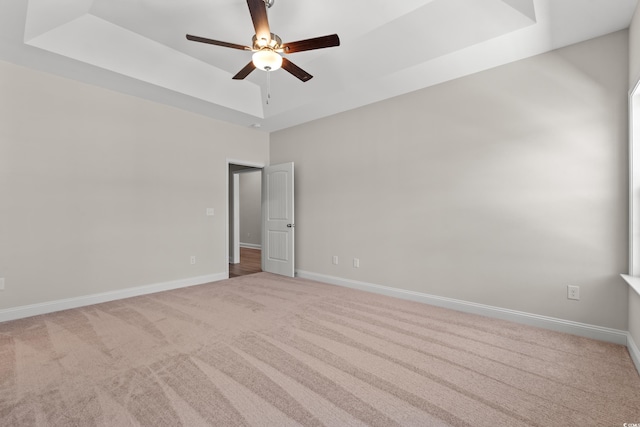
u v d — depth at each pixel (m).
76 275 3.29
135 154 3.76
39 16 2.37
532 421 1.50
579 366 2.03
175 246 4.15
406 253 3.62
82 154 3.34
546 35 2.45
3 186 2.85
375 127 3.91
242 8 2.59
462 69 3.03
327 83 3.59
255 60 2.34
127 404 1.63
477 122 3.08
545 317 2.70
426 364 2.07
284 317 2.98
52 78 3.14
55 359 2.12
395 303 3.45
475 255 3.10
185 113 4.25
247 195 9.06
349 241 4.20
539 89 2.73
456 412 1.57
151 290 3.89
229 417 1.53
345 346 2.34
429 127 3.43
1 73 2.85
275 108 4.31
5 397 1.68
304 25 2.82
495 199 2.97
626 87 2.34
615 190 2.40
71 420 1.50
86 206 3.37
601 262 2.45
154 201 3.94
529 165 2.78
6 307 2.87
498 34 2.46
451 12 2.48
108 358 2.14
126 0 2.49
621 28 2.34
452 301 3.25
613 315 2.40
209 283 4.43
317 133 4.59
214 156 4.60
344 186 4.25
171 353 2.22
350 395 1.72
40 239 3.06
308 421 1.50
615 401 1.66
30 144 3.00
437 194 3.37
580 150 2.54
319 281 4.55
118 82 3.33
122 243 3.65
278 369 2.00
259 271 5.37
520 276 2.83
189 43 3.14
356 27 2.84
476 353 2.23
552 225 2.67
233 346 2.33
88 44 2.81
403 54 2.92
